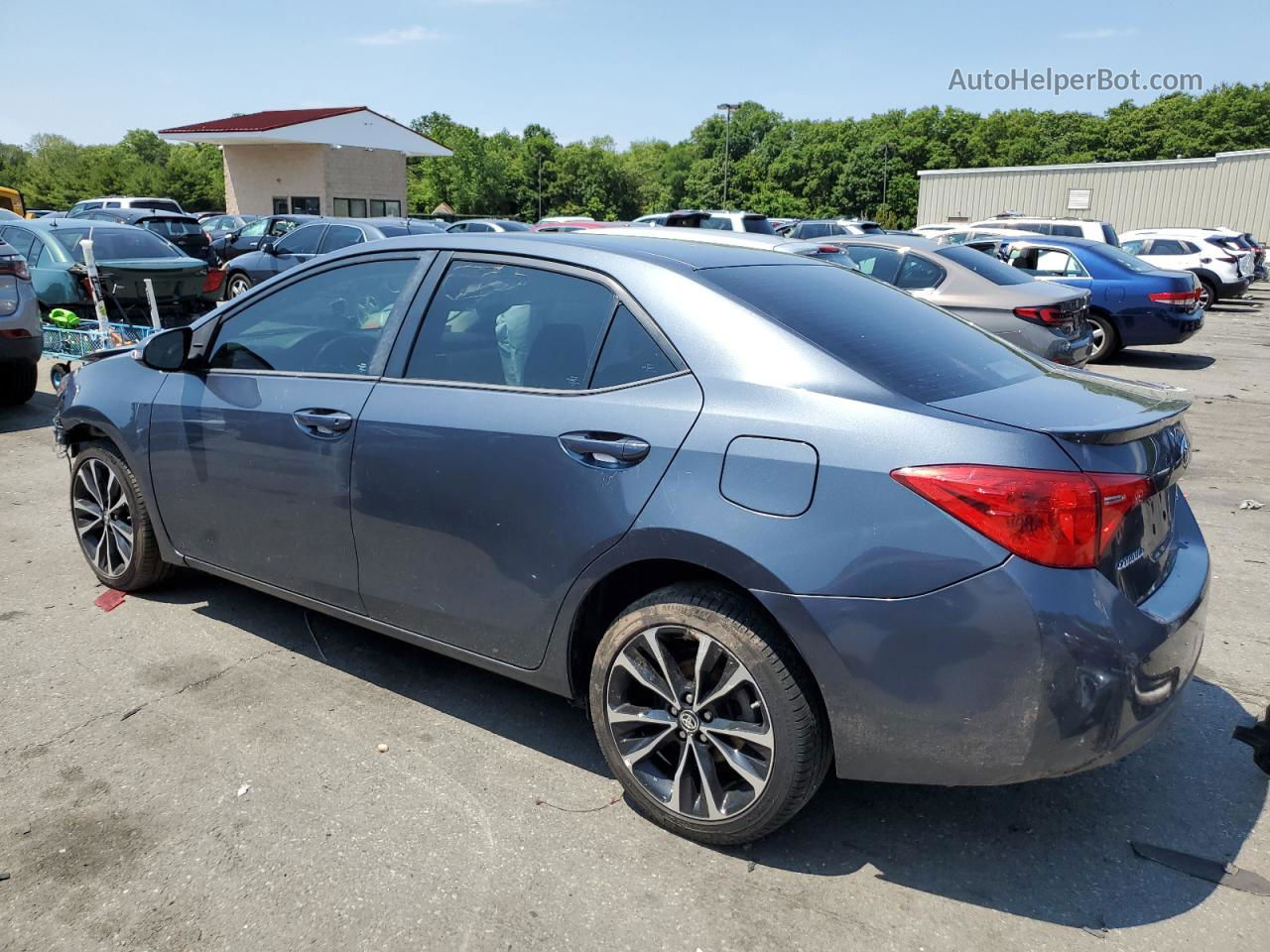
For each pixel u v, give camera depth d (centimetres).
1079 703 226
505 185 10600
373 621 345
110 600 446
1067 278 1283
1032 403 259
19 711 346
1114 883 261
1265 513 603
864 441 241
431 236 347
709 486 255
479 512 300
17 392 861
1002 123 10106
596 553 274
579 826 285
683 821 275
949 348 298
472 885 258
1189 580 270
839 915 248
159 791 299
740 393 260
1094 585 229
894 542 233
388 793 299
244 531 377
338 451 335
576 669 299
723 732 264
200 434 382
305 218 1958
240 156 4431
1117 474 234
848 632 237
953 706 232
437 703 357
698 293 281
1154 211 3381
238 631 416
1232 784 308
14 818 285
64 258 1015
